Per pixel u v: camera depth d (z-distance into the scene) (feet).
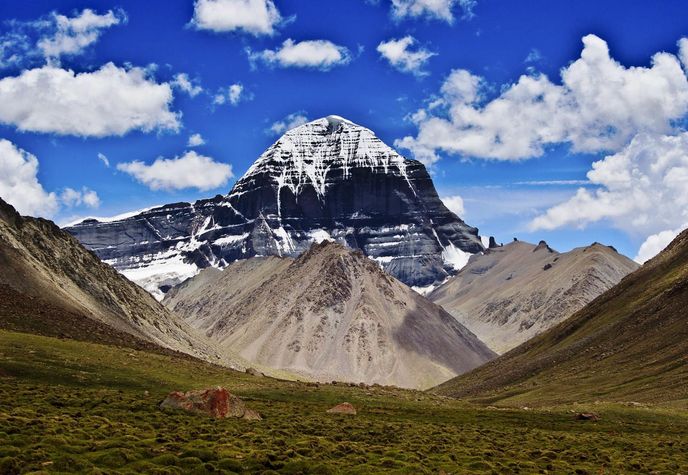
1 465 224.74
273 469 257.14
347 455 287.07
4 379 411.95
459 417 458.09
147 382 471.62
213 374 552.00
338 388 569.64
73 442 260.83
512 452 324.39
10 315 602.03
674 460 330.13
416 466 272.10
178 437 286.87
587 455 331.77
